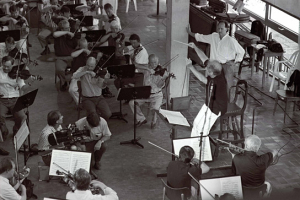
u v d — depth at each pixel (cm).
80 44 975
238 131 806
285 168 740
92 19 1212
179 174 539
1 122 814
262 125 894
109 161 759
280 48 1062
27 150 770
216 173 700
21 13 1431
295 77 898
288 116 932
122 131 870
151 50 1335
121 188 679
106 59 977
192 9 1135
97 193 546
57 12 1253
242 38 1159
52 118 669
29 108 959
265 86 1086
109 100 1011
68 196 504
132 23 1584
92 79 828
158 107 870
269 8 1233
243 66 1154
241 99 1012
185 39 924
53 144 655
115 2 1366
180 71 946
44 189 668
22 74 823
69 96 1026
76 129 674
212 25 1026
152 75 866
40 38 1257
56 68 1037
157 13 1680
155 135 856
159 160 766
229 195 457
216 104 700
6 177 525
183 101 783
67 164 590
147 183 695
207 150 650
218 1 1320
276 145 818
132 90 755
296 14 845
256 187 538
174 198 549
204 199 490
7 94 809
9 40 969
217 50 910
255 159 536
